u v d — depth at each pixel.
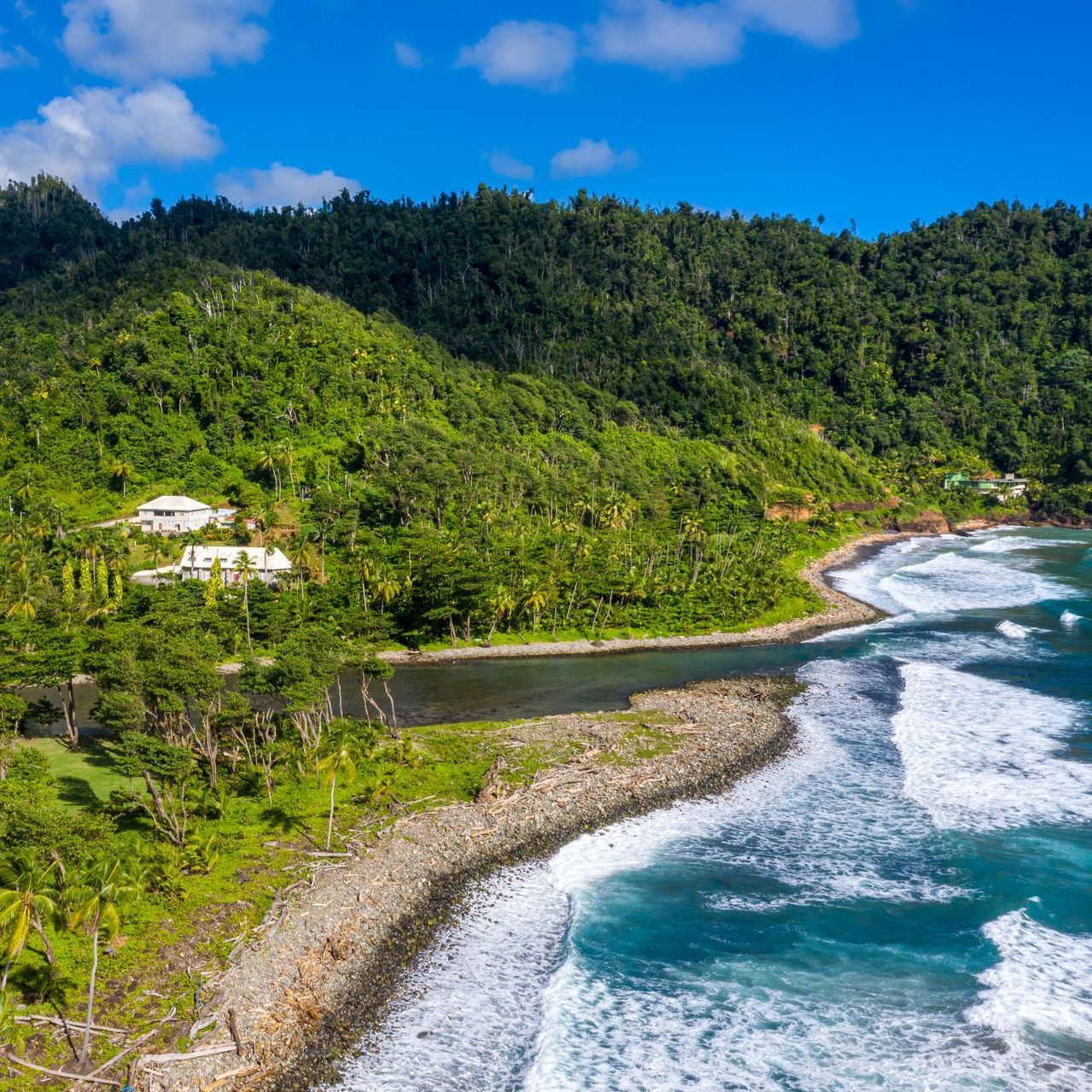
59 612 90.62
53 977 35.16
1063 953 39.41
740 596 113.19
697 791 57.78
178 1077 31.44
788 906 43.97
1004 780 58.41
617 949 40.47
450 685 84.56
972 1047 33.75
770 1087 32.09
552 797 55.59
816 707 75.50
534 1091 31.70
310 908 42.53
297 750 60.25
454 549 106.38
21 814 38.28
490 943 41.25
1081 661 88.81
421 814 52.88
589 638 103.50
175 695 55.62
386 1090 31.95
